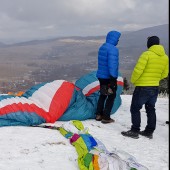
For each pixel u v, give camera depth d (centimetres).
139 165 311
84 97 519
